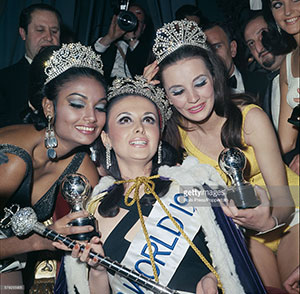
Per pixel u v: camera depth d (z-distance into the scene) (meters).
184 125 1.96
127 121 1.67
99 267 1.60
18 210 1.68
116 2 2.31
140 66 2.29
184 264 1.62
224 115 1.91
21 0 2.44
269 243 2.10
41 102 1.75
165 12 2.35
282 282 2.05
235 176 1.69
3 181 1.70
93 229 1.57
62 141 1.76
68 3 2.38
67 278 1.65
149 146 1.66
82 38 2.37
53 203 1.86
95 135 1.73
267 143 1.93
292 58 2.22
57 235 1.54
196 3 2.35
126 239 1.64
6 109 2.18
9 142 1.74
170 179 1.72
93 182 1.83
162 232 1.64
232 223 1.68
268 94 2.28
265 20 2.27
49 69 1.73
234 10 2.30
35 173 1.81
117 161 1.75
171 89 1.81
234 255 1.61
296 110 2.14
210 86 1.82
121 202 1.69
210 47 1.96
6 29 2.36
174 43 1.81
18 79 2.24
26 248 1.68
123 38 2.30
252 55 2.28
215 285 1.49
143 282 1.51
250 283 1.58
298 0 2.20
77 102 1.70
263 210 1.72
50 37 2.33
